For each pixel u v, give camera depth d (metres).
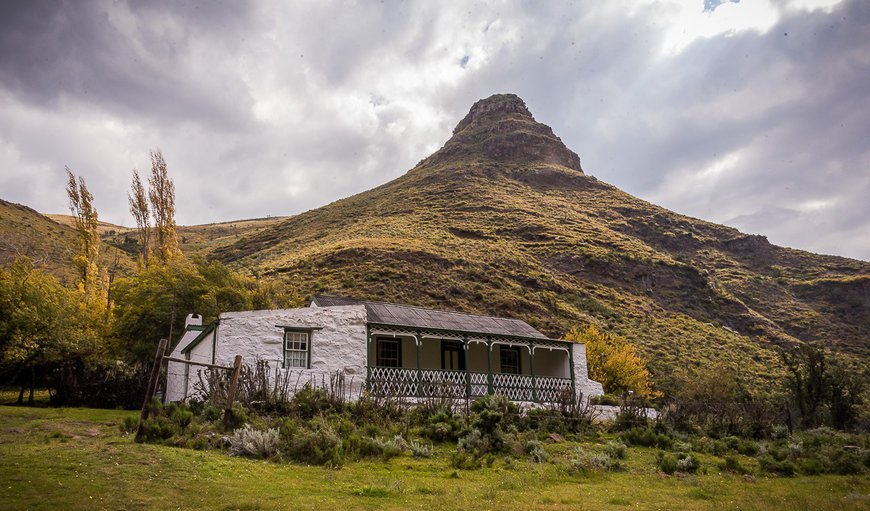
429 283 60.50
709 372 45.91
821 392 30.27
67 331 29.33
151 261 45.44
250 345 20.80
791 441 21.62
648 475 14.70
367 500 10.28
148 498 9.30
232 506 9.26
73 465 10.56
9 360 26.34
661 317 69.44
